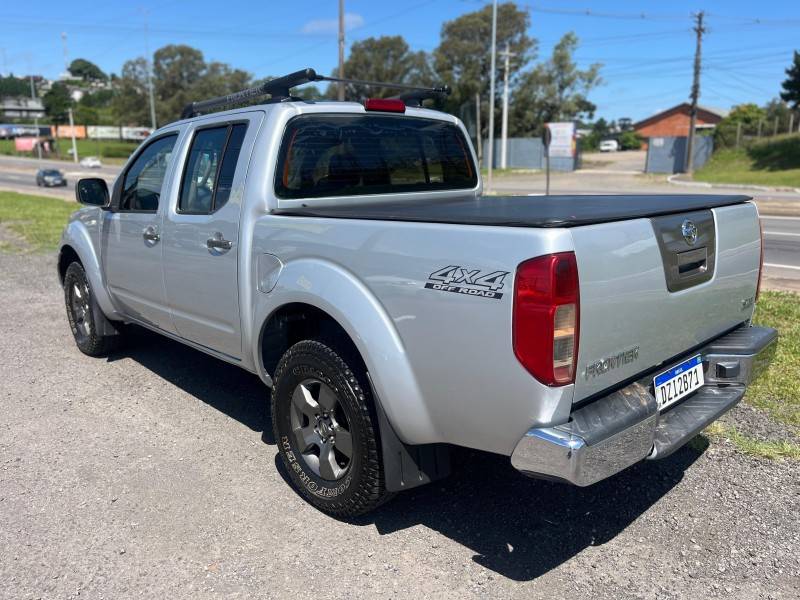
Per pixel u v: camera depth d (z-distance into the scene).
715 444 3.89
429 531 3.14
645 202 3.18
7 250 11.74
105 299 5.23
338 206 3.63
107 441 4.09
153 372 5.32
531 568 2.86
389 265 2.78
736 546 2.97
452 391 2.64
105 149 97.44
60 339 6.25
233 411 4.54
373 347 2.81
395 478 2.94
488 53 64.00
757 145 40.25
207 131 3.96
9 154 101.31
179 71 96.50
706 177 35.97
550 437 2.38
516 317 2.38
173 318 4.33
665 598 2.65
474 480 3.60
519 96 64.62
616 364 2.60
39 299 7.92
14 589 2.74
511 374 2.43
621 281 2.54
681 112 99.00
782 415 4.20
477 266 2.48
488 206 3.24
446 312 2.58
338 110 3.82
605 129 133.12
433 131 4.42
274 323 3.54
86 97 160.12
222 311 3.79
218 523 3.21
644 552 2.95
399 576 2.81
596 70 64.25
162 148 4.37
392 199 4.06
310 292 3.08
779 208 19.36
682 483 3.51
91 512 3.30
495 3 37.25
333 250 3.03
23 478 3.64
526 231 2.37
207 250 3.79
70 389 4.96
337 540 3.07
